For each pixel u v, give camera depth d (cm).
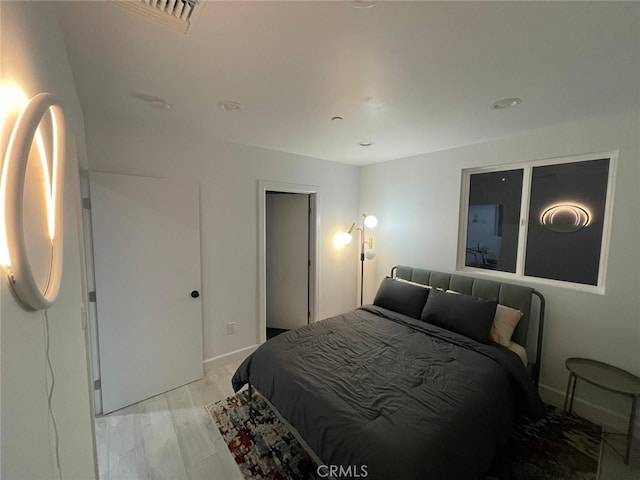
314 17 107
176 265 255
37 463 64
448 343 225
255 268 315
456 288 293
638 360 204
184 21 108
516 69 146
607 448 192
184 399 245
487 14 105
